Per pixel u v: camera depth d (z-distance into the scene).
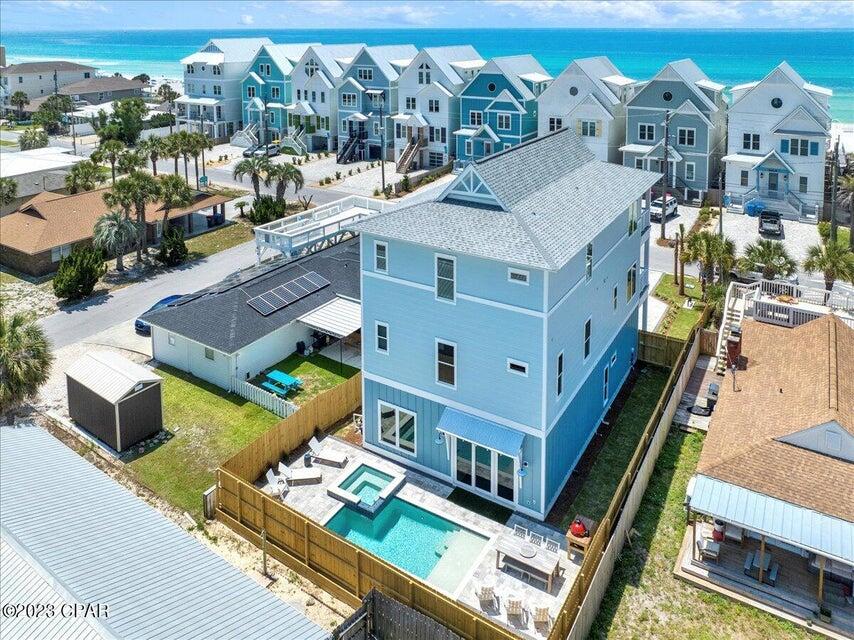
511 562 22.61
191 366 36.19
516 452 24.52
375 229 26.20
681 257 44.81
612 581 22.28
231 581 19.09
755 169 62.56
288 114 91.25
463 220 25.44
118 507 21.39
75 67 139.00
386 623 19.86
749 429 24.95
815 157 60.44
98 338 40.47
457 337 25.56
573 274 25.66
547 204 26.77
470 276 24.61
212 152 90.12
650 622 20.83
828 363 26.91
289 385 34.25
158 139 67.50
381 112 79.38
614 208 28.95
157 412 30.78
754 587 21.86
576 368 27.31
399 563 23.34
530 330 23.81
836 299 37.97
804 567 22.67
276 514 23.42
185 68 98.75
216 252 54.56
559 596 21.72
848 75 197.50
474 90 76.44
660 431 28.20
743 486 22.38
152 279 49.34
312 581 22.83
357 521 25.28
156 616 16.98
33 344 31.45
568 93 72.31
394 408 28.09
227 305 37.12
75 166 63.22
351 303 39.12
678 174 67.25
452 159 80.56
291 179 61.56
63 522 19.98
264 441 27.36
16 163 69.25
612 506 22.73
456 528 24.97
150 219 55.34
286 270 41.28
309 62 87.94
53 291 47.44
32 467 22.55
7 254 52.09
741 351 31.12
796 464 22.89
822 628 20.48
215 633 16.88
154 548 19.80
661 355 36.09
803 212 61.47
